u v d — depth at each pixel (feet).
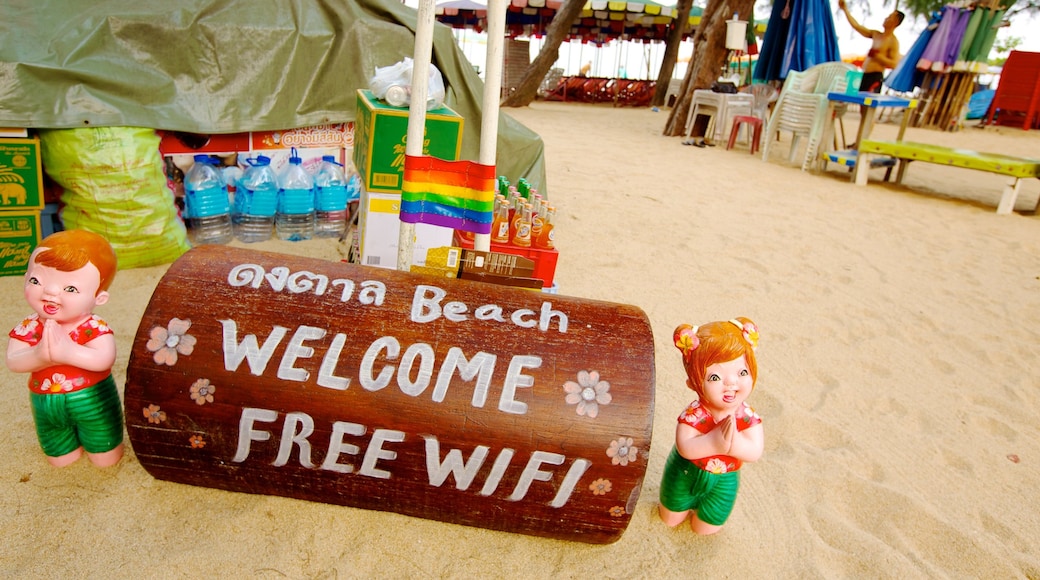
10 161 12.75
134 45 14.03
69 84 13.09
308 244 16.72
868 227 24.59
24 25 13.07
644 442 7.27
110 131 13.38
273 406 7.27
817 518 8.97
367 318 7.54
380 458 7.36
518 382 7.29
